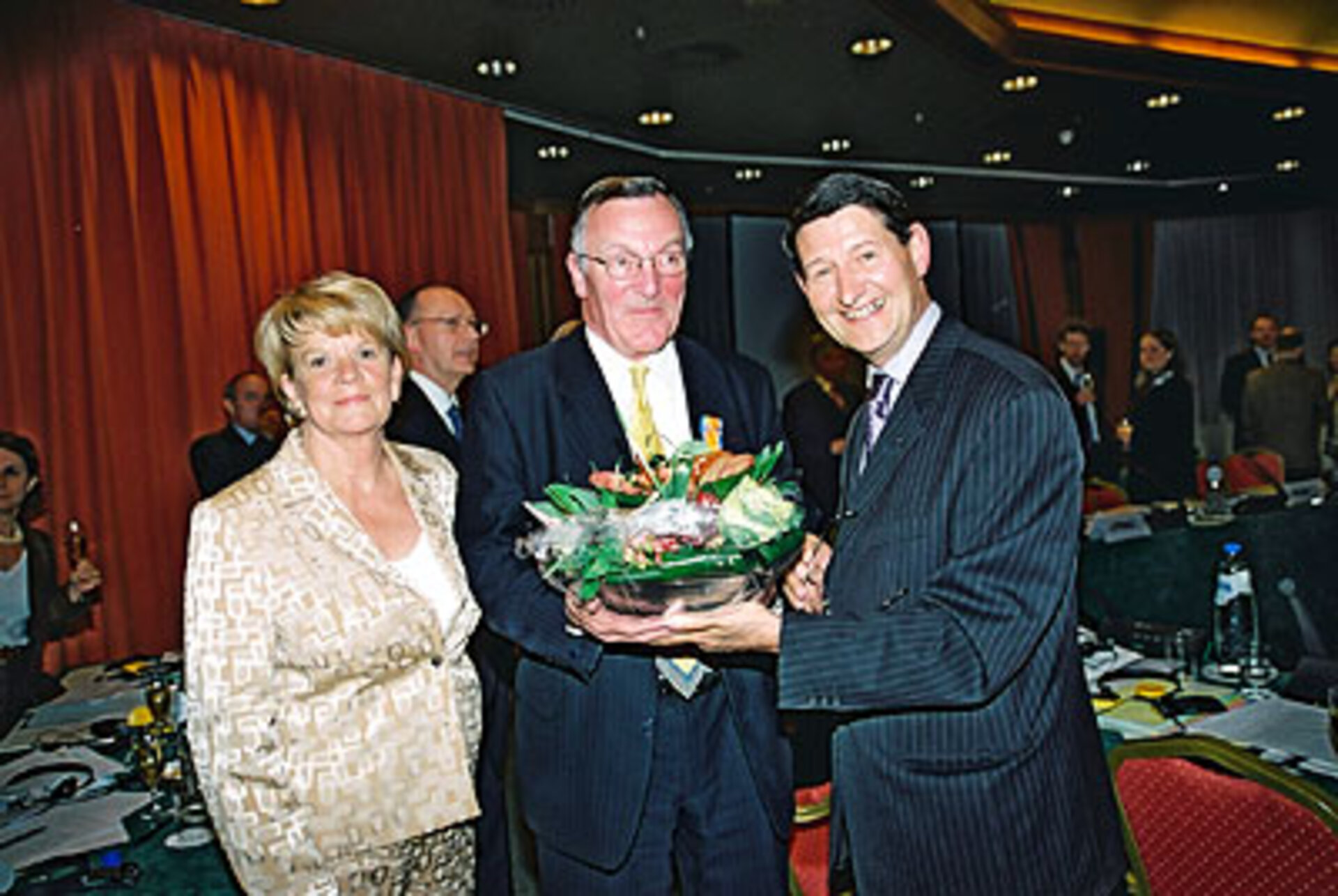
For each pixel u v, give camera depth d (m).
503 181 6.16
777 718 1.96
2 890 1.76
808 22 5.09
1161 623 3.17
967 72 6.06
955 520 1.52
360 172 5.19
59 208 4.02
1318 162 9.99
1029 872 1.53
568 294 8.24
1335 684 2.30
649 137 7.34
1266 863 1.52
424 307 3.30
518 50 5.23
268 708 1.74
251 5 4.36
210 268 4.46
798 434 6.54
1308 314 11.72
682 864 2.00
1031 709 1.53
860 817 1.65
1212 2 5.96
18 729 2.59
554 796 1.89
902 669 1.47
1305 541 3.29
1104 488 5.13
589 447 1.88
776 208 9.75
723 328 9.47
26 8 3.89
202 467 4.31
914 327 1.68
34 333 3.97
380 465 2.00
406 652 1.84
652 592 1.53
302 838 1.73
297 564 1.79
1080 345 7.82
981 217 11.04
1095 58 6.02
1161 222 11.72
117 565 4.21
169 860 1.87
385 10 4.55
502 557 1.87
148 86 4.26
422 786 1.81
